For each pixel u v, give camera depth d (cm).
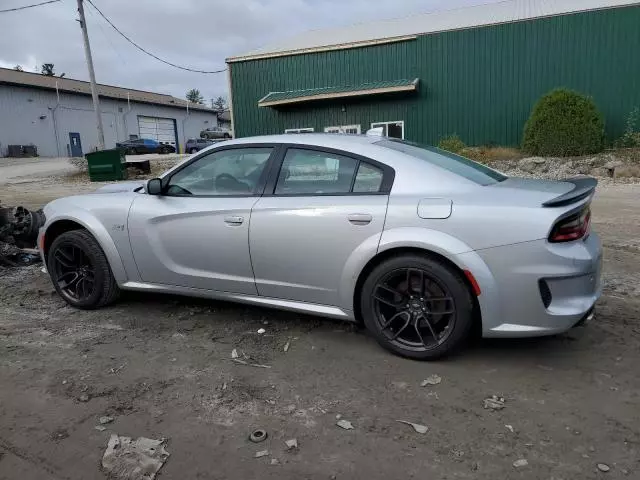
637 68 1720
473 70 1912
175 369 324
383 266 325
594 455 233
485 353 339
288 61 2161
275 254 356
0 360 338
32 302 457
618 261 562
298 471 226
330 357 338
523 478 219
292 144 370
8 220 584
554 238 289
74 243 425
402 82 1961
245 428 259
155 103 5144
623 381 300
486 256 298
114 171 2042
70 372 321
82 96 4450
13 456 239
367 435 252
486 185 335
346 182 346
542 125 1658
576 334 365
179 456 238
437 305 318
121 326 398
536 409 272
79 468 230
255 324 398
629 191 1179
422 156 354
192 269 392
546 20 1794
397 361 331
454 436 250
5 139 3922
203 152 399
